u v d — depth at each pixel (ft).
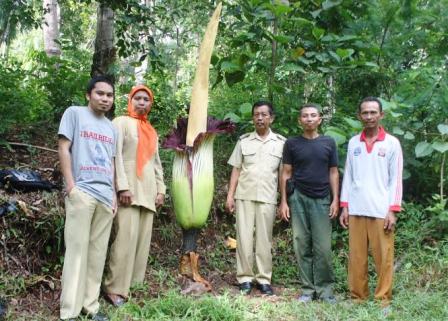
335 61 18.78
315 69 19.15
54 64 24.90
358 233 14.12
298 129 19.45
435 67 20.49
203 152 15.02
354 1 20.08
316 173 14.33
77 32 38.34
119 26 24.08
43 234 14.62
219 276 16.72
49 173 17.88
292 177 14.79
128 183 13.70
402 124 19.03
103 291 14.06
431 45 20.72
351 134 18.51
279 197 19.62
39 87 23.81
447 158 18.79
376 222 13.76
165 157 19.93
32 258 14.38
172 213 18.71
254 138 15.37
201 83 15.31
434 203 18.92
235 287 15.76
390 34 20.72
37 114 22.90
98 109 12.34
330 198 14.93
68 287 11.74
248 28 19.16
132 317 12.40
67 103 22.77
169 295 13.17
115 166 13.23
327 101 21.58
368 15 20.25
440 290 14.99
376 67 19.19
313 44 18.98
